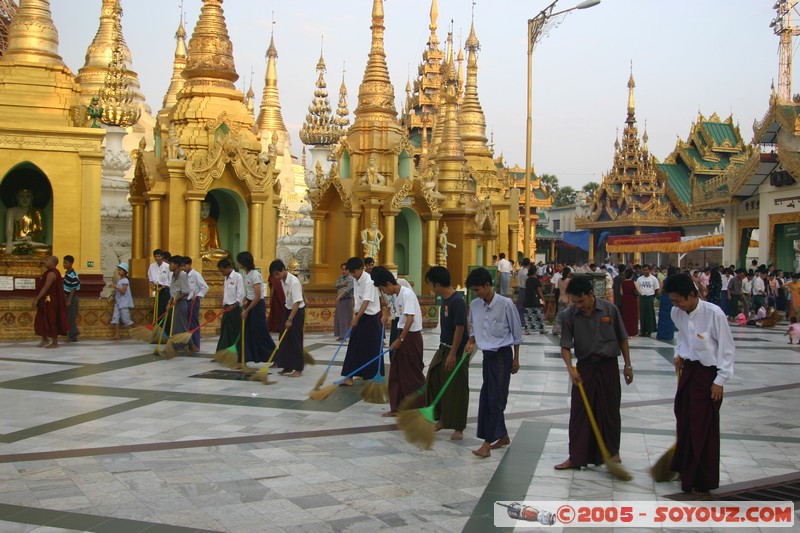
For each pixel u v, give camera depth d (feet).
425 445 28.27
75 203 64.75
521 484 24.63
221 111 72.59
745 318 93.61
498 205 115.96
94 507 21.72
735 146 203.21
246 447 28.45
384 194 74.90
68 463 25.99
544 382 44.37
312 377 44.06
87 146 65.00
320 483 24.31
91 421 32.07
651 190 203.31
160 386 40.40
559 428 32.53
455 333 30.68
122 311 60.03
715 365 23.67
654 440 30.76
